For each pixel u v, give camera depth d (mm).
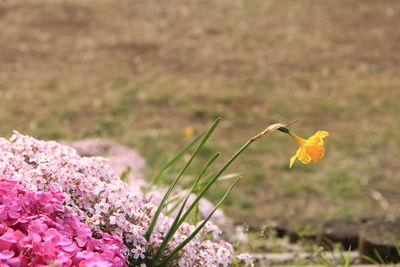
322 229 5840
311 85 14820
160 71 15688
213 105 13211
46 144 3377
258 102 13445
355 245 5695
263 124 12133
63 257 2387
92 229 2879
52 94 13719
